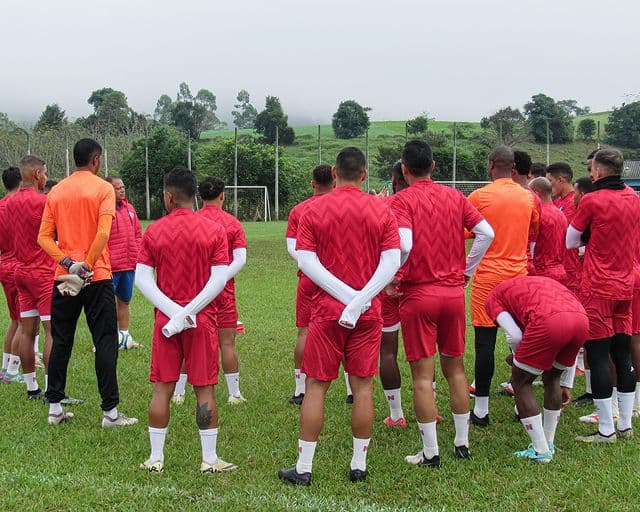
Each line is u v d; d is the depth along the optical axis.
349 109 78.94
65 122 68.69
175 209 4.32
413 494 3.86
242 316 9.73
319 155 45.91
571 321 4.14
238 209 47.19
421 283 4.27
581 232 4.91
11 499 3.69
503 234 5.09
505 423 5.24
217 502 3.69
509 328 4.40
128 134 55.38
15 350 6.52
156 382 4.23
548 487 3.89
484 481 4.02
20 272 5.74
